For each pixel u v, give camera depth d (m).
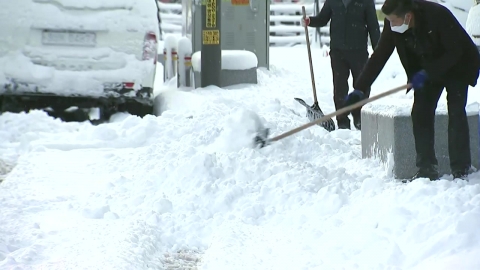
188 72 39.59
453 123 17.28
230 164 17.92
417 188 14.66
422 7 16.59
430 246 12.51
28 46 28.11
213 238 14.52
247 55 38.22
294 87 39.16
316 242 13.89
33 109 30.19
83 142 23.84
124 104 31.84
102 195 17.30
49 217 15.73
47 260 12.85
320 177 17.33
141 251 13.45
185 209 16.14
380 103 20.50
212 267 12.80
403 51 17.19
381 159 19.38
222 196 16.41
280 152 19.66
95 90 28.61
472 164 18.64
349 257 13.01
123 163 20.77
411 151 18.23
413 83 16.92
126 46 28.73
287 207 16.05
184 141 21.97
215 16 36.06
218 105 26.56
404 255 12.66
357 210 14.70
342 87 28.27
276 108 27.69
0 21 27.91
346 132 25.25
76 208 16.44
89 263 12.52
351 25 28.27
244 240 14.19
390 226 13.65
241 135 19.97
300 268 12.49
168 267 13.30
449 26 16.50
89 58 28.42
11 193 17.53
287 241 14.10
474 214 12.85
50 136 24.52
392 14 16.41
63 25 28.11
